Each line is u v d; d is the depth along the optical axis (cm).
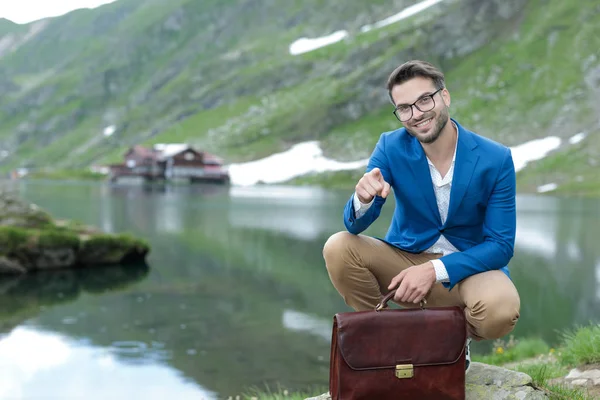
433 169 400
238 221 5656
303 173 15912
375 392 353
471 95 16938
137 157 17900
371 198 387
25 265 3069
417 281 380
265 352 1650
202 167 17038
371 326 355
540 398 396
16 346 1742
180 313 2181
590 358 584
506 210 395
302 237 4491
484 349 1512
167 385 1368
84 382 1398
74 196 9381
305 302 2366
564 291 2470
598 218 5750
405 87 379
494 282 390
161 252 3772
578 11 19238
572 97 15412
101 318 2106
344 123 18925
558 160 12456
